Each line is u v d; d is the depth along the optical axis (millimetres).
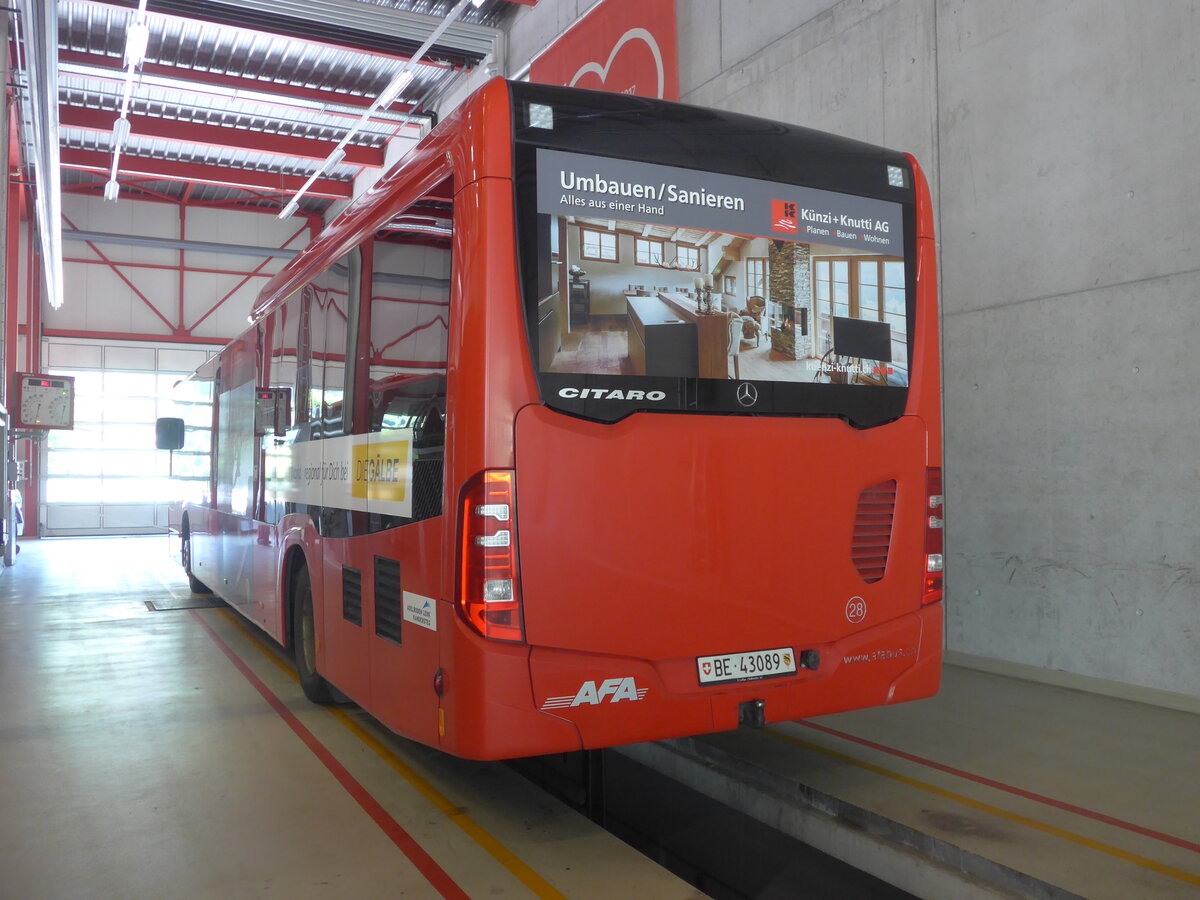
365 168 21453
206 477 9508
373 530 4164
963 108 6770
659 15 10047
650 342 3422
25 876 3350
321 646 5078
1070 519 6098
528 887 3232
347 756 4781
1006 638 6512
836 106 7801
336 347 4867
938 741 4688
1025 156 6363
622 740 3330
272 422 6398
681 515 3439
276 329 6359
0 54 11117
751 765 4188
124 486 24984
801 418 3707
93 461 24672
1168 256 5562
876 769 4227
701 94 9516
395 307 3990
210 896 3174
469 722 3191
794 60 8234
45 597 11391
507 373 3199
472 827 3805
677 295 3484
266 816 3938
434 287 3555
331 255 5035
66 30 14352
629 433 3365
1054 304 6195
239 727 5348
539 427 3230
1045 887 3006
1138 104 5699
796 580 3656
